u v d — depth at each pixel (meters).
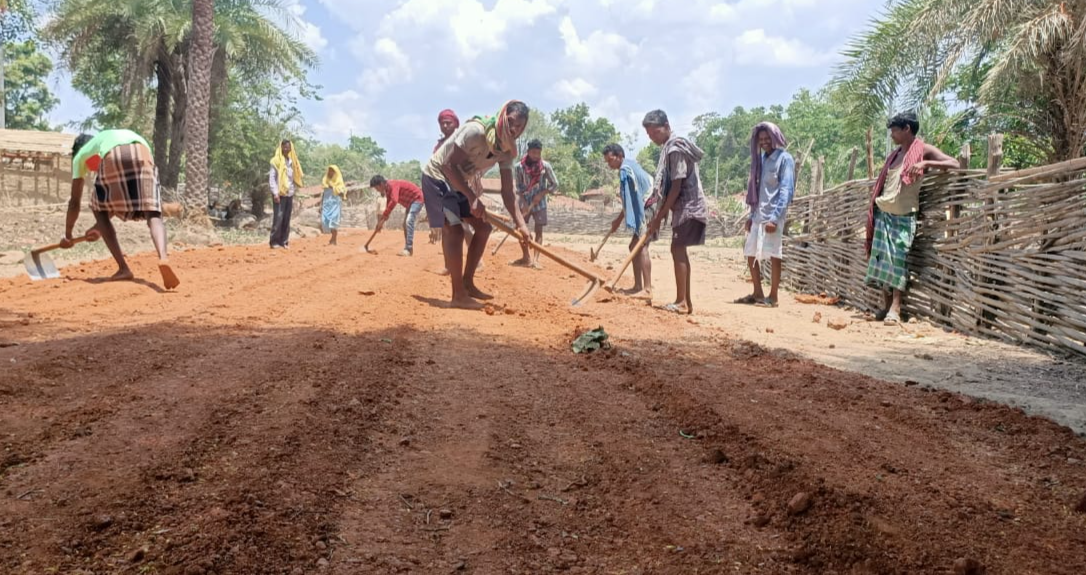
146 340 4.76
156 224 7.32
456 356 4.84
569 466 3.06
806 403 4.13
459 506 2.63
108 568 2.08
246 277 8.52
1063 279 5.71
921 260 7.51
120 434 3.07
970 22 12.42
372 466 2.94
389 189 13.13
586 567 2.27
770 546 2.43
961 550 2.43
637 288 8.84
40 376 3.83
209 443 2.99
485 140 6.44
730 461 3.15
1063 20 11.10
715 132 80.50
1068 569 2.34
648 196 8.27
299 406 3.50
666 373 4.68
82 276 8.11
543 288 8.77
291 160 14.11
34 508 2.39
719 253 19.86
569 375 4.52
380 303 6.78
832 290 9.31
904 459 3.28
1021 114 13.38
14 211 17.52
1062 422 3.98
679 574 2.24
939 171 7.20
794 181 8.31
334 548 2.28
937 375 5.08
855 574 2.27
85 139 7.53
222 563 2.13
